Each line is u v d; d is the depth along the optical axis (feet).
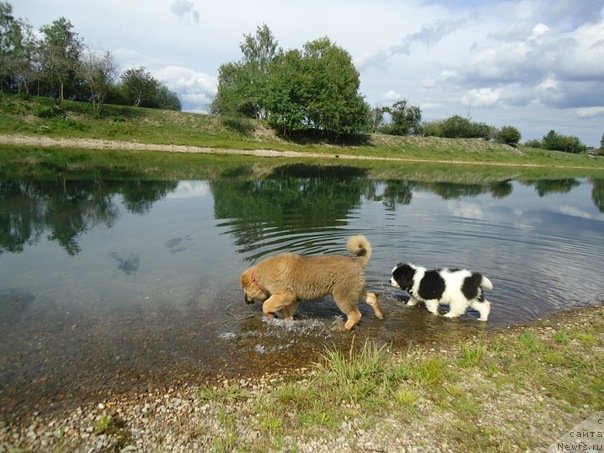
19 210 16.08
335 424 5.22
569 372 6.61
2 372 6.15
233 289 9.41
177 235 13.44
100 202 18.12
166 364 6.56
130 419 5.30
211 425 5.21
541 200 27.35
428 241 14.07
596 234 16.80
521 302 9.61
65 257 11.11
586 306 9.56
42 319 7.73
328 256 8.22
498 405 5.75
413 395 5.81
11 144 40.27
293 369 6.67
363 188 27.48
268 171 34.53
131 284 9.46
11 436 4.95
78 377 6.12
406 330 8.24
